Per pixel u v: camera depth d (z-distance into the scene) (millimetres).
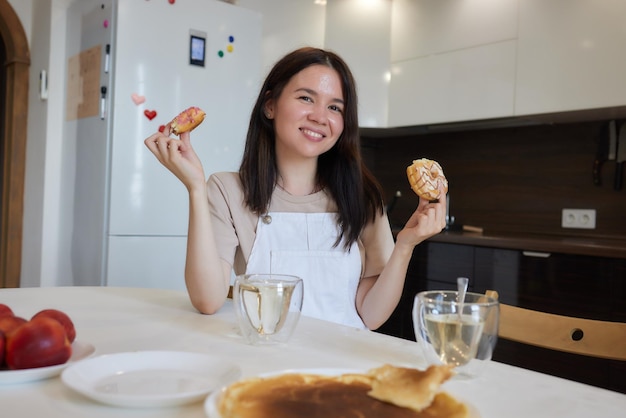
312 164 1402
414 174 1102
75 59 2768
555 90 2557
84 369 655
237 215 1330
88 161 2594
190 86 2645
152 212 2541
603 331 956
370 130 3461
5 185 3156
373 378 587
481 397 669
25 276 3061
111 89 2451
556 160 2896
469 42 2887
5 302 1167
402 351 866
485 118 2822
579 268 2172
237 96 2805
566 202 2854
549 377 761
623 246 2109
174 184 2596
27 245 3043
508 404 647
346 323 1317
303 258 1317
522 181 3037
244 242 1325
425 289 2752
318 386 573
